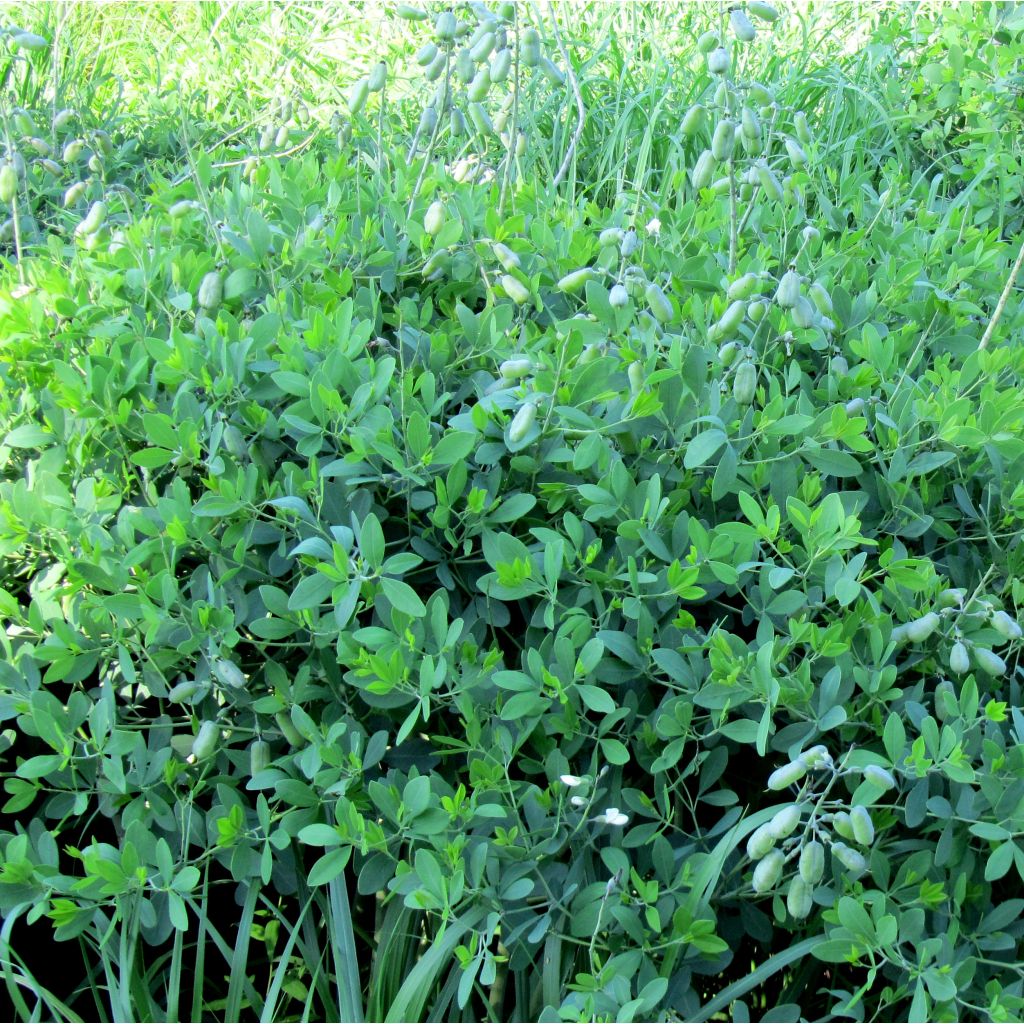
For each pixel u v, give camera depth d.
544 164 4.23
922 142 4.14
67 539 1.94
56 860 1.76
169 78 5.31
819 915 1.80
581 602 1.85
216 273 2.20
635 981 1.67
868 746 1.85
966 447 2.15
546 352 2.22
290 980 1.99
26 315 2.22
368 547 1.71
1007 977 1.73
